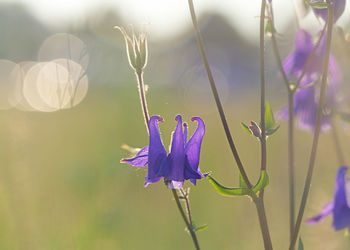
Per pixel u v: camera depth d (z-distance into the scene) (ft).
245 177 11.59
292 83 15.03
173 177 11.62
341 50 16.40
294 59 16.83
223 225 23.76
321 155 27.04
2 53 27.94
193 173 11.61
